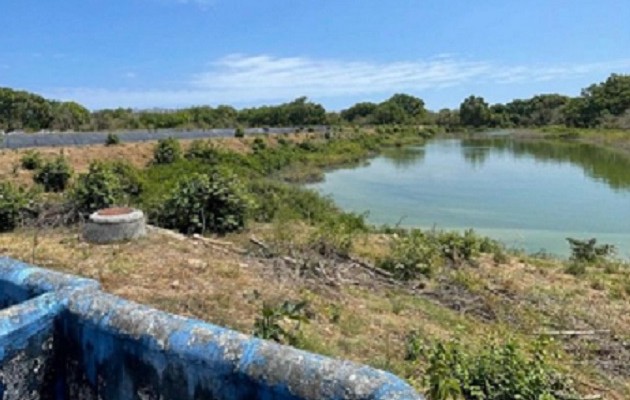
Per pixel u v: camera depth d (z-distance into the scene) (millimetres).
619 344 5395
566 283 7590
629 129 50125
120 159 17953
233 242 7945
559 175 24234
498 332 5316
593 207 15977
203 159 20484
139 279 5637
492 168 27484
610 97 59125
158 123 37969
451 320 5609
